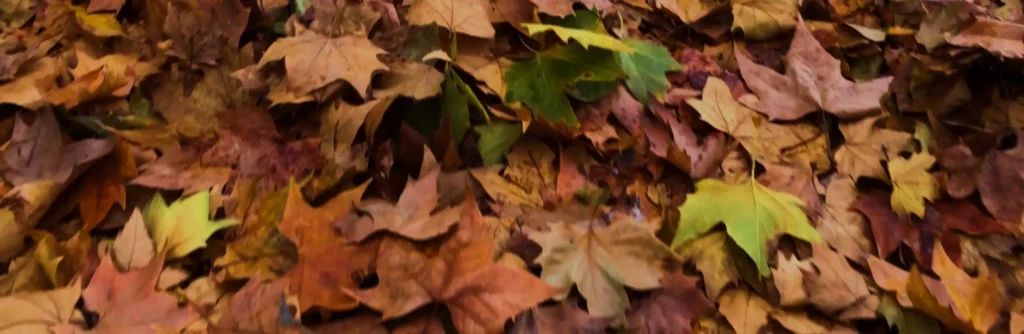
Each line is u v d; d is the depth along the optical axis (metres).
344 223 1.00
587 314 0.98
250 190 1.05
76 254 0.99
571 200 1.09
